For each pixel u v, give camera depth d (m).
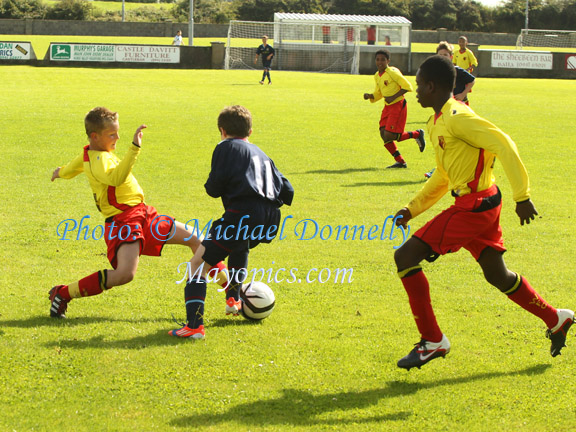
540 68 47.56
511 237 9.61
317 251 8.83
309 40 48.91
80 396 4.98
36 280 7.44
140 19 82.12
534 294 5.58
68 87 30.48
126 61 44.06
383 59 14.32
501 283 5.61
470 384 5.29
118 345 5.85
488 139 5.14
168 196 11.47
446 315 6.71
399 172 14.18
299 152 16.25
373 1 87.62
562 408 4.93
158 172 13.42
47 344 5.82
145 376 5.31
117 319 6.45
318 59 48.94
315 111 24.36
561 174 14.22
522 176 5.05
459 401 5.02
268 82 36.00
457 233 5.38
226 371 5.43
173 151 15.82
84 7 80.19
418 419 4.76
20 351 5.67
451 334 6.24
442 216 5.44
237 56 47.84
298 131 19.56
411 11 88.38
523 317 6.68
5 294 6.98
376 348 5.92
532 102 29.72
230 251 6.13
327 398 5.04
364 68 48.09
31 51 42.47
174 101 26.20
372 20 48.38
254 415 4.78
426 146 17.77
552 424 4.72
